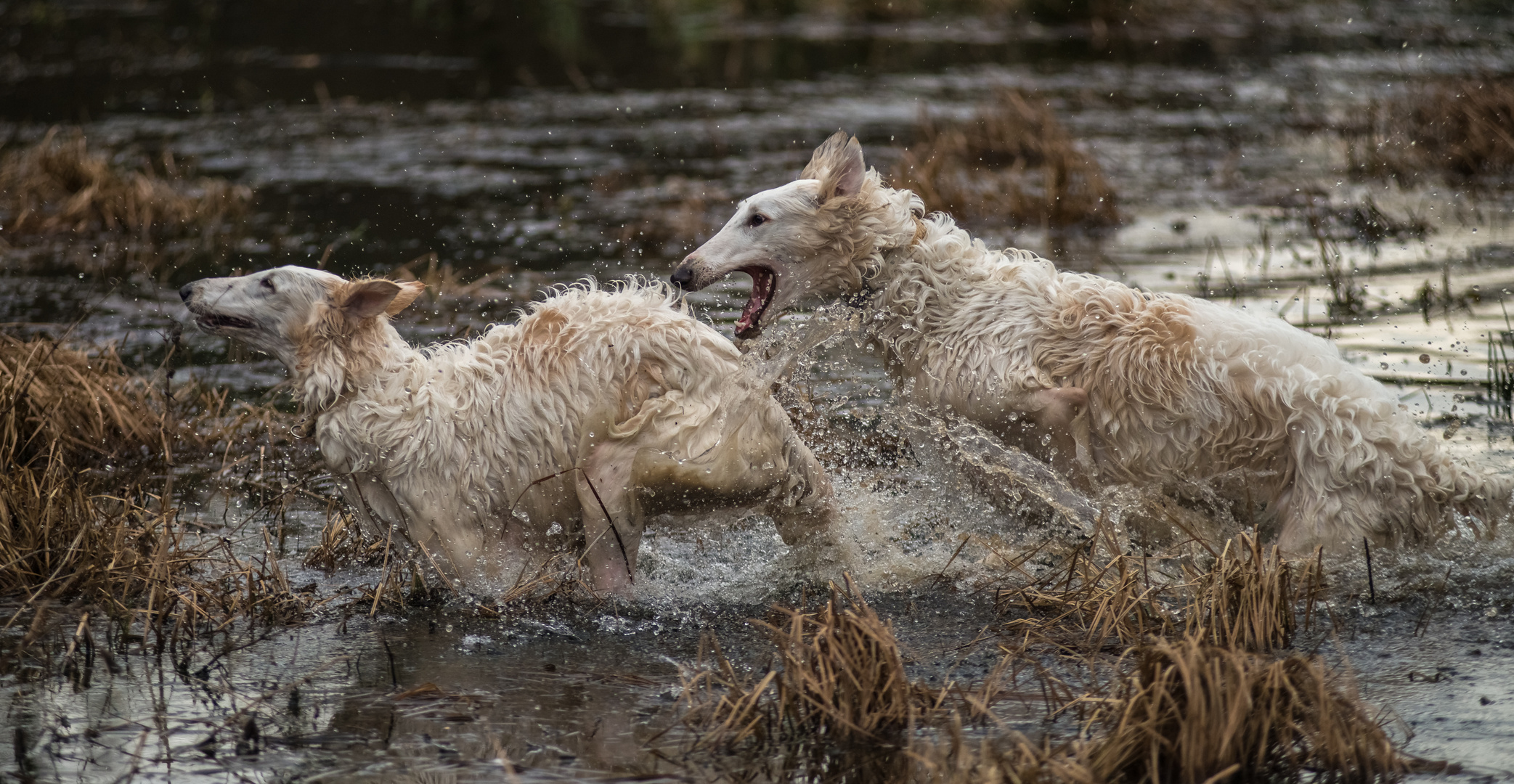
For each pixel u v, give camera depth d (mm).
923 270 11562
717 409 10648
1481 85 31234
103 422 14664
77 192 26281
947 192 25484
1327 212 25109
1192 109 35688
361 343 10570
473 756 8047
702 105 36562
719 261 11641
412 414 10477
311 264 22016
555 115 35781
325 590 11125
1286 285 19984
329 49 44562
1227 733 7586
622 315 10719
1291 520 11055
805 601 10812
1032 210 24734
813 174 11766
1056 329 11375
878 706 8469
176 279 21359
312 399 10570
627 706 8812
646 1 56750
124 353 17734
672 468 10500
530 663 9617
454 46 45844
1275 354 11055
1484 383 15469
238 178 28828
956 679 9211
